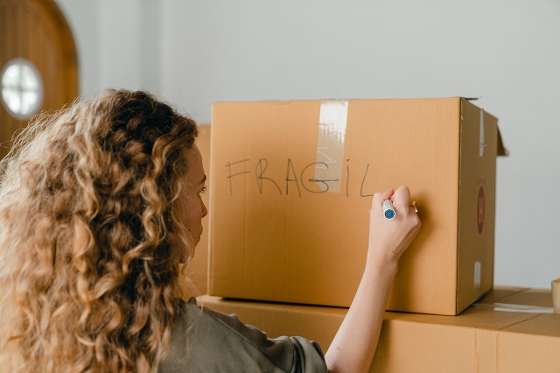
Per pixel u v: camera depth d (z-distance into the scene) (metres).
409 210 0.85
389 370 0.85
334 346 0.81
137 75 3.20
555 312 0.91
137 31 3.18
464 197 0.89
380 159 0.90
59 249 0.69
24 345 0.71
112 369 0.66
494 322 0.83
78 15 3.07
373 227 0.85
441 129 0.86
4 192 0.81
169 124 0.74
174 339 0.69
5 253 0.75
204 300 1.02
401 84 2.55
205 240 1.21
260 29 2.90
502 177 2.34
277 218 0.97
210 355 0.69
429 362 0.82
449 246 0.87
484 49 2.37
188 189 0.78
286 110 0.96
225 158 1.01
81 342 0.67
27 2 2.79
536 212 2.28
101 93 0.77
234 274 1.00
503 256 2.35
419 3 2.50
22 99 2.78
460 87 2.42
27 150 0.86
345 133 0.92
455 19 2.42
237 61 2.96
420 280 0.89
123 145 0.70
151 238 0.68
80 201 0.69
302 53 2.79
